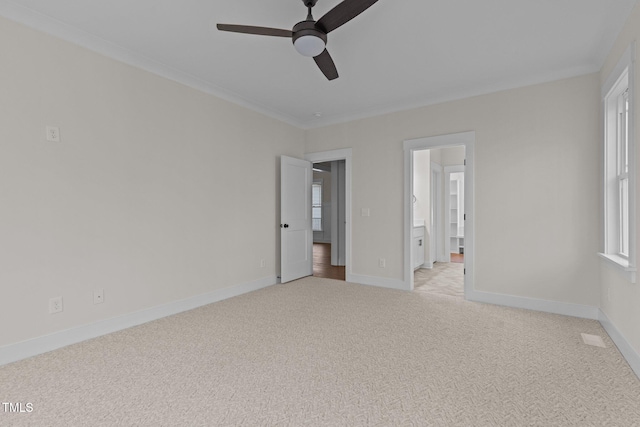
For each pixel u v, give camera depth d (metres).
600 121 3.00
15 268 2.26
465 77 3.42
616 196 2.82
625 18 2.32
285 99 4.09
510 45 2.78
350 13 1.85
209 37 2.67
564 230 3.23
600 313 2.99
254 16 2.39
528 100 3.40
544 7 2.26
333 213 6.31
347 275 4.73
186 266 3.43
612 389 1.88
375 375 2.04
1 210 2.20
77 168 2.59
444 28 2.52
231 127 3.95
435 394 1.83
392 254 4.35
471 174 3.72
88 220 2.65
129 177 2.94
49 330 2.42
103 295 2.75
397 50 2.87
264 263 4.44
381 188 4.43
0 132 2.19
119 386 1.91
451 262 6.68
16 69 2.27
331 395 1.82
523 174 3.43
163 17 2.39
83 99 2.62
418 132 4.12
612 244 2.82
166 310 3.22
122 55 2.87
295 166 4.82
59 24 2.44
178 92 3.36
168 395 1.82
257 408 1.70
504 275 3.54
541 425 1.56
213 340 2.60
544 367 2.14
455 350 2.41
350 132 4.70
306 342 2.56
